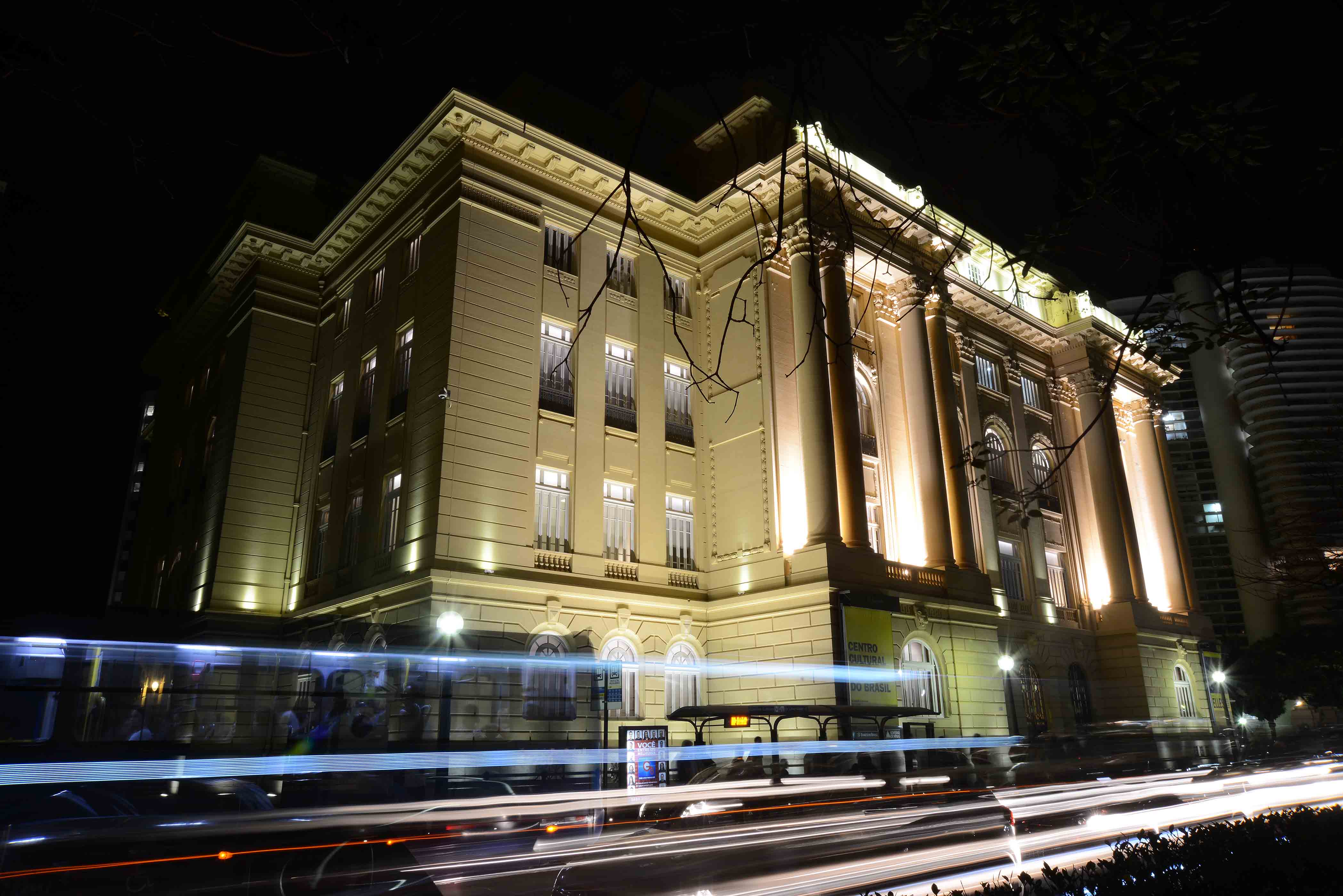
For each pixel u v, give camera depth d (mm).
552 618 26344
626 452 30219
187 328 42344
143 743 20625
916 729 28281
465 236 27938
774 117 32750
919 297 34938
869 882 11453
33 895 9484
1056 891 7406
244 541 33250
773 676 28062
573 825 15414
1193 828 10695
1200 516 87312
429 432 26734
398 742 21109
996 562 36906
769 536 29391
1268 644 49969
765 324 30922
